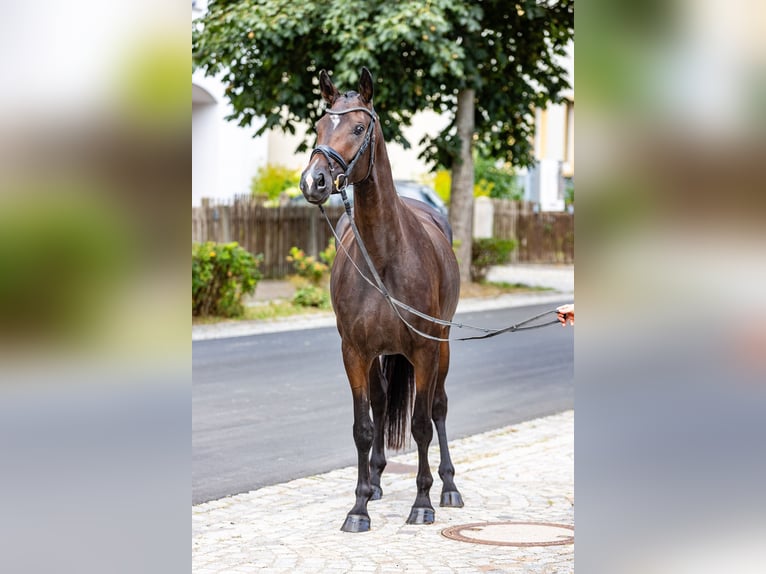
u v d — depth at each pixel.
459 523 5.86
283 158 28.38
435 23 16.58
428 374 5.91
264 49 17.95
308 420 8.96
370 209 5.67
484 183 30.33
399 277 5.79
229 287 16.08
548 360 12.66
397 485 6.86
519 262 28.61
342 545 5.36
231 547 5.27
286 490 6.60
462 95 19.92
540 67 21.17
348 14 16.86
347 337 5.89
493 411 9.45
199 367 11.80
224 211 21.22
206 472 7.04
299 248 22.62
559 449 7.87
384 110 18.61
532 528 5.73
